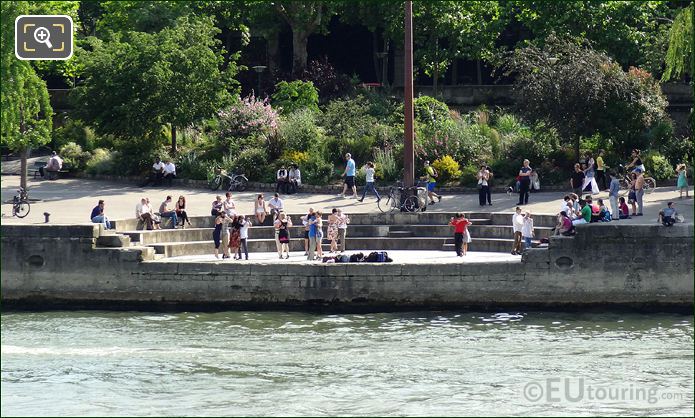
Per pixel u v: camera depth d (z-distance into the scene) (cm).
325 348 7112
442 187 11344
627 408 5734
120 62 12638
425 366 6631
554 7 13862
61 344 7288
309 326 7775
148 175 12088
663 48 13275
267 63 15912
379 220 9975
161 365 6725
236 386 6225
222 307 8381
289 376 6438
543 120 11588
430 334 7481
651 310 8256
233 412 5709
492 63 14400
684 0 14475
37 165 12975
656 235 8244
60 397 5950
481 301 8269
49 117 10869
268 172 11825
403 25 14450
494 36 14412
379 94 14238
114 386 6244
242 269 8350
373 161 11962
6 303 8625
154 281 8456
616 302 8275
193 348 7144
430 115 12800
